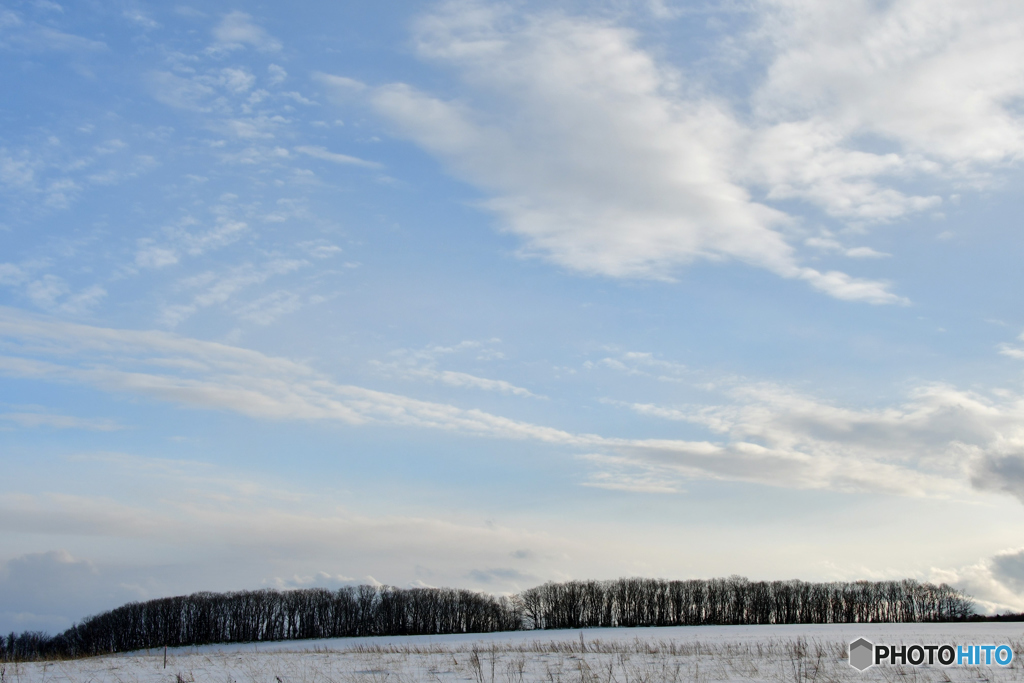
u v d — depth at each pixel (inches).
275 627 6186.0
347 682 834.2
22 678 909.8
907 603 5935.0
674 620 6274.6
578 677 849.5
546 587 6525.6
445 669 957.2
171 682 859.4
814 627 3710.6
